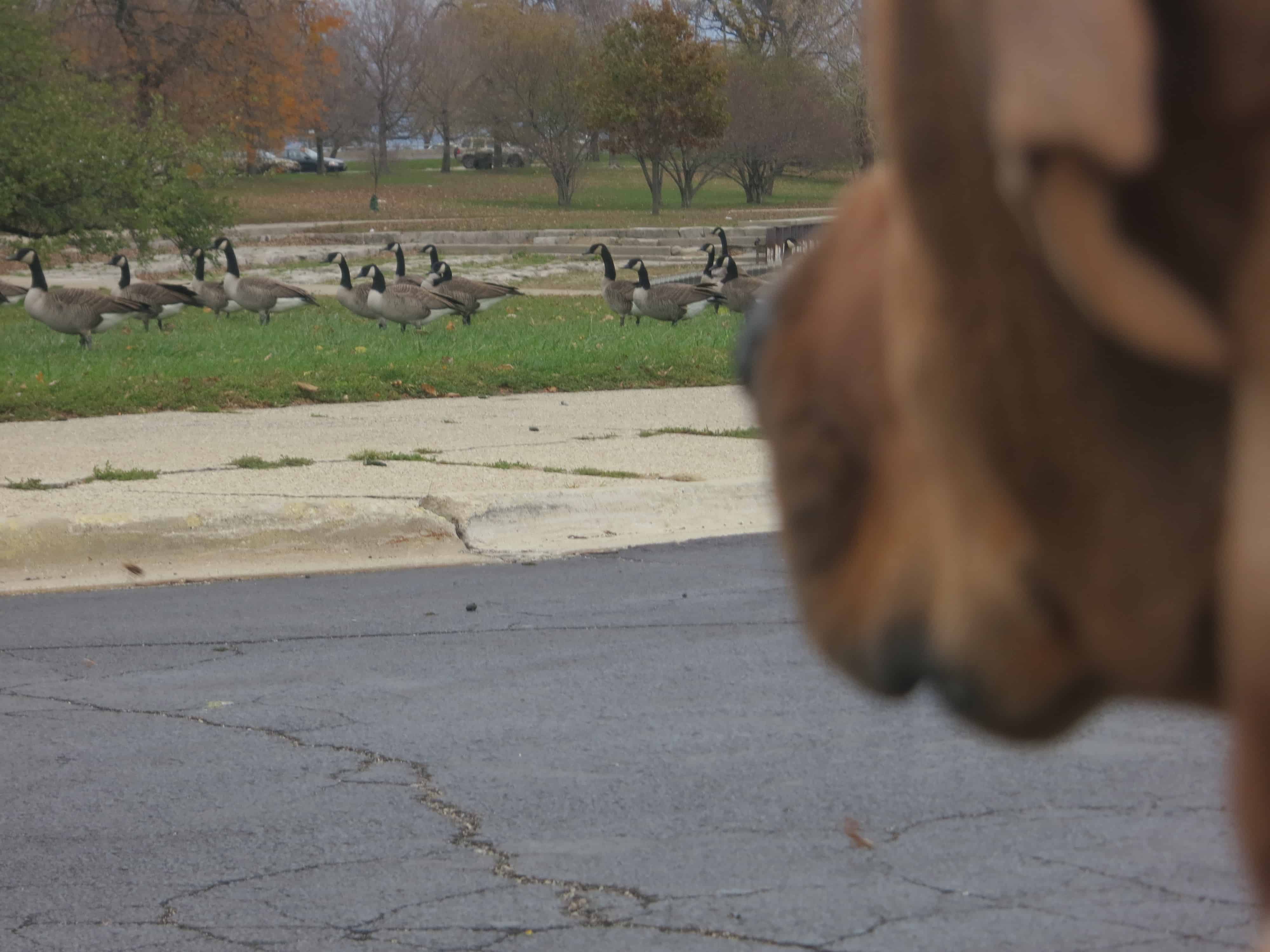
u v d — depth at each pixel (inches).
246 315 772.0
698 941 102.3
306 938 104.3
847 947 100.8
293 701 163.3
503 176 2281.0
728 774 136.3
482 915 107.4
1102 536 27.3
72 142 788.6
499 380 438.6
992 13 22.4
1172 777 133.0
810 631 34.1
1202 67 23.3
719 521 270.7
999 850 117.2
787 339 33.1
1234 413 24.7
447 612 206.4
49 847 122.0
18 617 205.5
